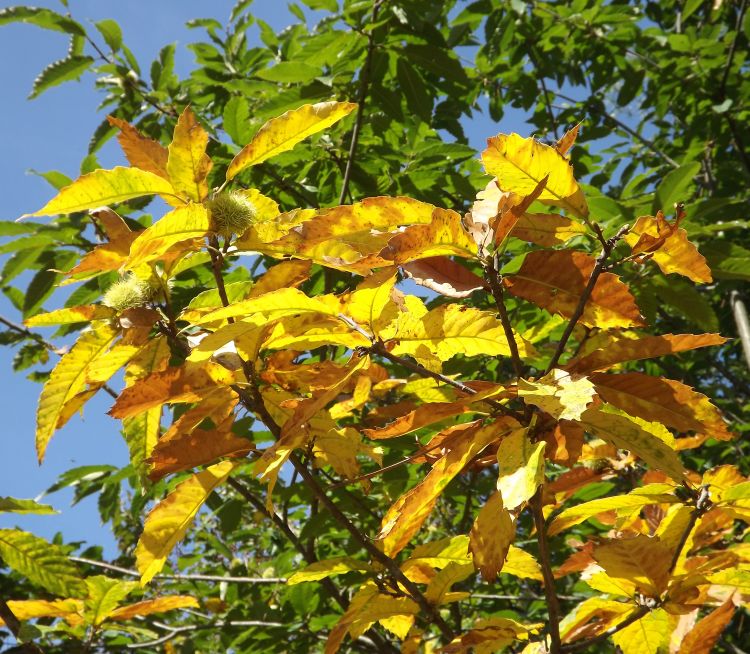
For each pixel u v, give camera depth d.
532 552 3.31
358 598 2.36
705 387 4.58
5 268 2.87
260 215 2.35
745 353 4.01
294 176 3.60
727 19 5.41
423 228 2.08
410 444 2.74
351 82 3.41
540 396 2.03
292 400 2.28
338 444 2.30
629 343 2.13
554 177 2.11
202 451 2.26
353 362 2.14
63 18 3.53
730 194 4.61
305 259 2.22
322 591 3.01
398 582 2.38
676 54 4.66
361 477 2.29
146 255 2.22
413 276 2.13
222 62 4.22
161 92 3.75
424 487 2.16
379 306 2.12
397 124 3.86
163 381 2.25
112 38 3.70
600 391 2.16
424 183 3.44
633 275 2.72
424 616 2.38
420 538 3.76
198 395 2.27
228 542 4.91
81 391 2.34
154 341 2.34
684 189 2.76
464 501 3.27
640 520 2.61
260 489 3.01
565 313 2.21
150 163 2.31
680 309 2.72
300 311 2.12
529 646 2.31
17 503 2.45
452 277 2.13
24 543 2.47
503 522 2.12
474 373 2.88
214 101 4.23
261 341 2.23
